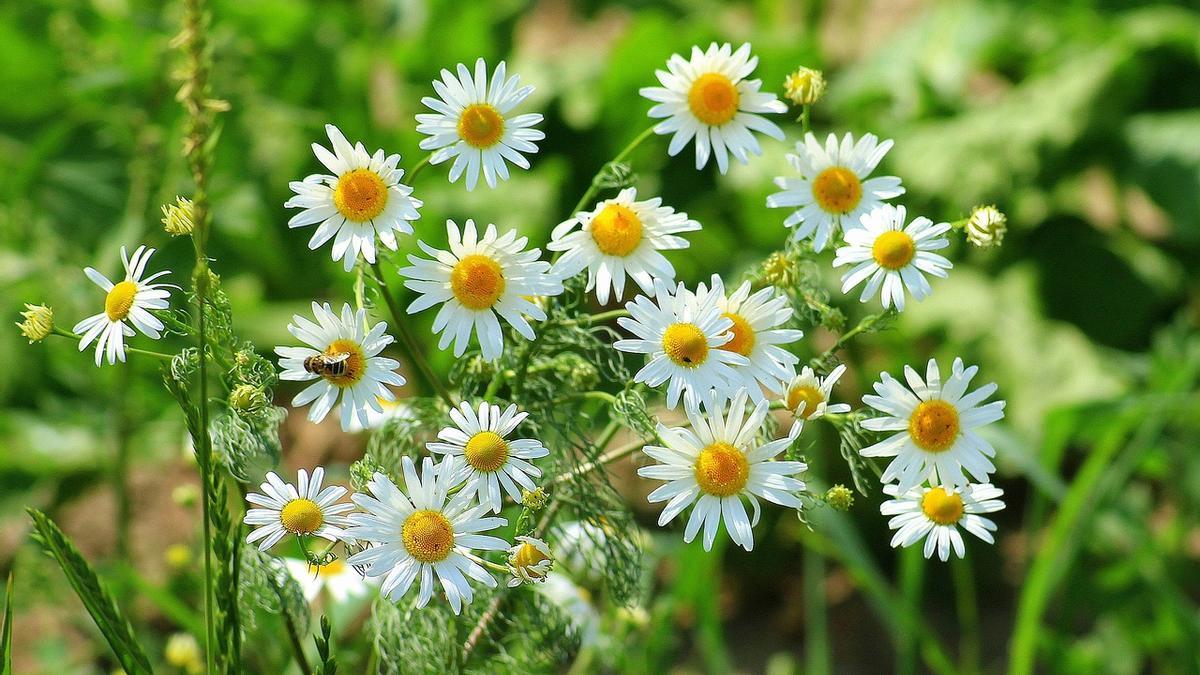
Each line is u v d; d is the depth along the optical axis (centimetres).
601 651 93
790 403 75
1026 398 155
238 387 74
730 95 78
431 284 74
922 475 74
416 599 77
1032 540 112
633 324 73
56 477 136
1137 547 127
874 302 153
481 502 73
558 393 79
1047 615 148
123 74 137
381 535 72
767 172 164
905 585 105
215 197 151
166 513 152
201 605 97
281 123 163
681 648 144
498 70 75
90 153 158
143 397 129
